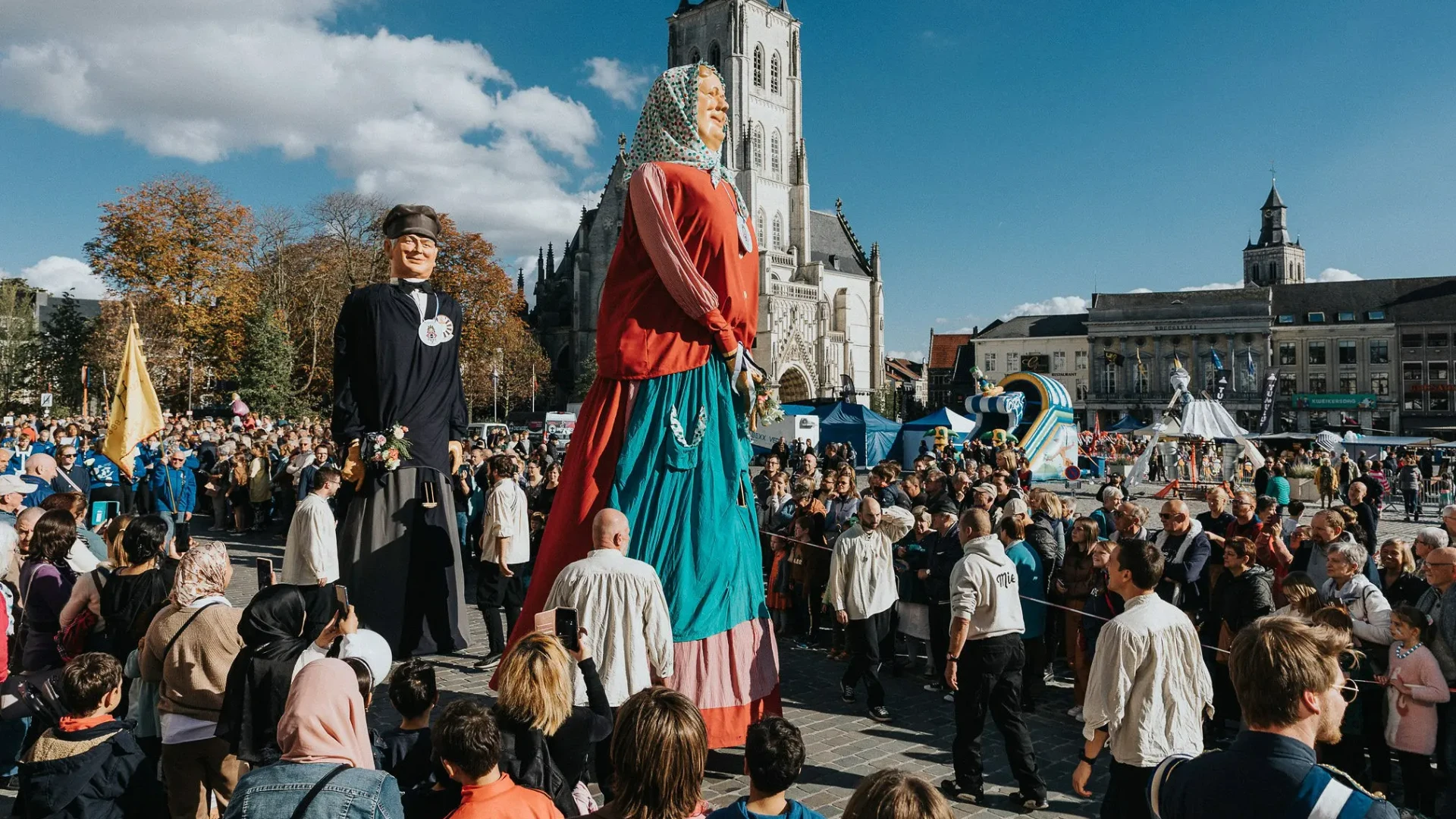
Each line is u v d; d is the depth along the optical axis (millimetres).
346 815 3105
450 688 8938
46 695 4422
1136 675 4883
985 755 7398
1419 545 7406
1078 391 94625
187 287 49500
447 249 63469
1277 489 17000
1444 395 80688
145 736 5316
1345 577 6746
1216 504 9430
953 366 113938
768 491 13438
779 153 83062
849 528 8648
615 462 7062
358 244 55438
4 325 60656
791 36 84000
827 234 92750
